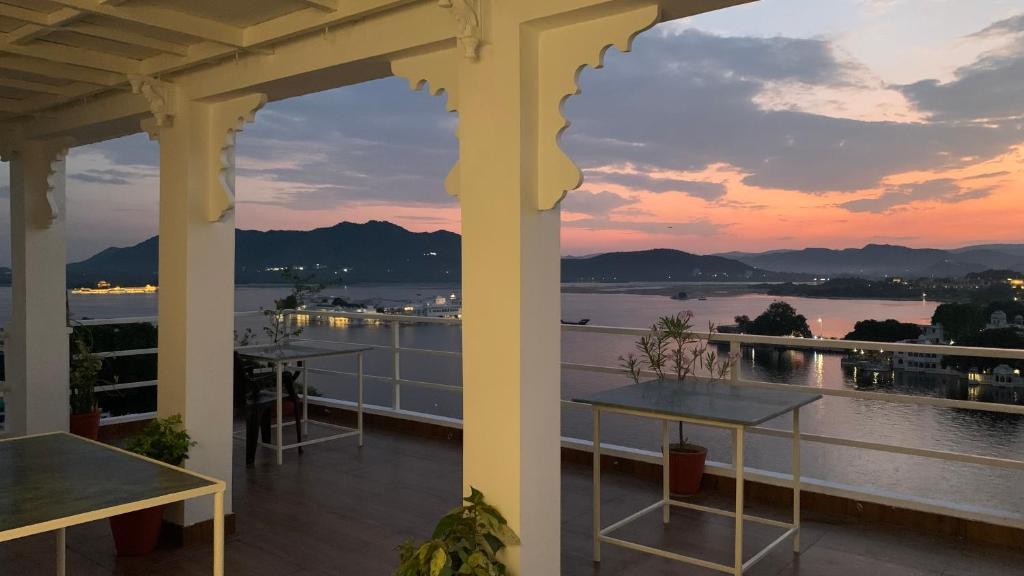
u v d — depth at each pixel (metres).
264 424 5.99
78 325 6.22
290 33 3.20
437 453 5.75
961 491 4.23
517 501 2.71
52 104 4.68
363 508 4.46
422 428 6.37
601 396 3.68
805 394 3.72
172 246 4.11
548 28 2.67
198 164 4.07
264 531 4.08
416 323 6.43
